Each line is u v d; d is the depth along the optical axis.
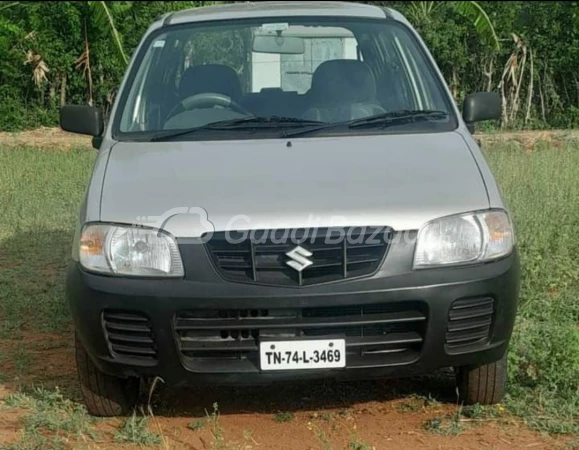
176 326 3.91
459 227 3.96
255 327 3.87
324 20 5.42
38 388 4.89
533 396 4.56
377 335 3.94
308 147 4.50
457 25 19.70
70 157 13.74
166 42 5.40
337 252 3.87
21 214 9.62
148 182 4.21
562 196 8.73
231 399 4.74
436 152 4.42
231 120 4.84
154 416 4.53
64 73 20.41
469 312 3.96
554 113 19.70
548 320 5.68
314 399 4.70
